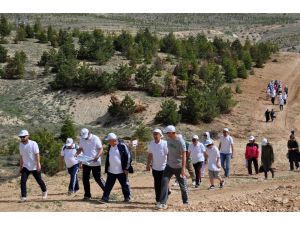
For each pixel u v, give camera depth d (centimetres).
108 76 5122
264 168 2000
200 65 6469
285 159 3089
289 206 1200
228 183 1861
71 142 1512
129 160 1317
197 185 1747
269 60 7806
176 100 4859
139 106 4559
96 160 1352
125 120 4450
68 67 5325
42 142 2427
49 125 4228
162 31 16362
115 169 1314
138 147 2877
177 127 4138
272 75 6700
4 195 1666
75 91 5144
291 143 2334
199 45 7644
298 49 13875
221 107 4559
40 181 1384
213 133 3956
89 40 7125
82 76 5159
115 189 1706
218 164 1681
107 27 15562
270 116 4428
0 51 6262
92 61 6462
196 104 4238
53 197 1452
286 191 1407
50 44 7725
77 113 4741
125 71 5222
